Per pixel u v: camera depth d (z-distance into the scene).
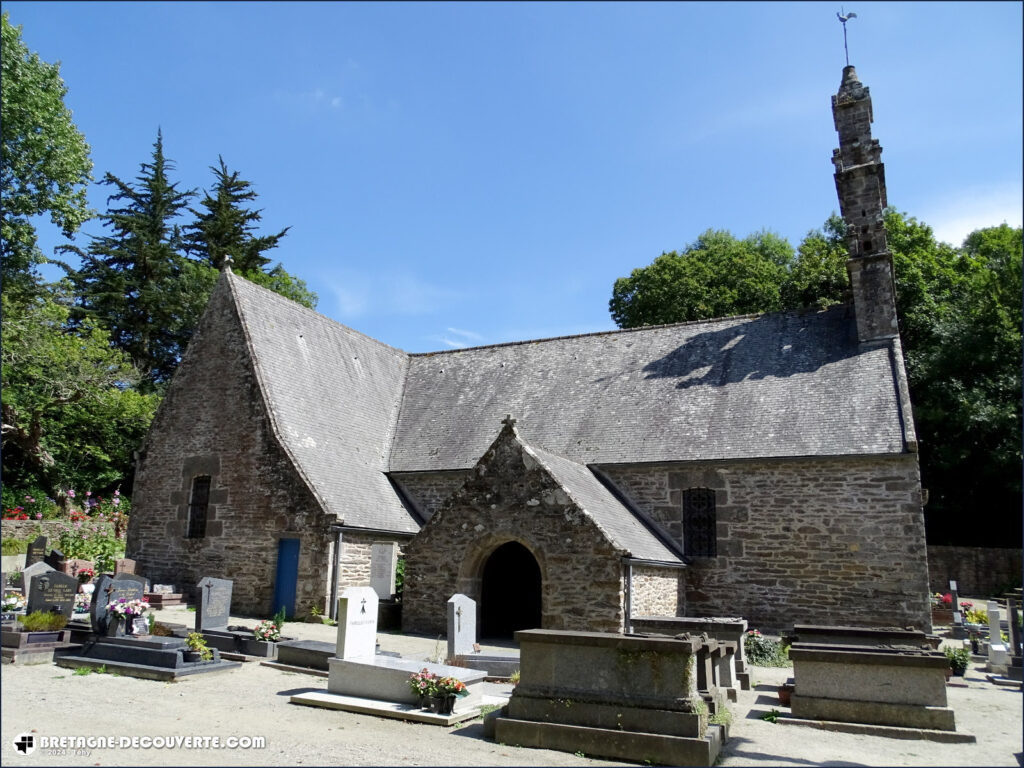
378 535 19.09
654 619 13.39
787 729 8.98
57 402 29.00
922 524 16.20
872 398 18.12
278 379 20.78
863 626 16.20
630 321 39.03
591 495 16.64
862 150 21.00
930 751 8.03
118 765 6.66
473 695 9.81
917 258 33.34
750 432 18.66
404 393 26.03
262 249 44.75
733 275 37.34
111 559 21.66
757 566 17.48
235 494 19.52
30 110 23.94
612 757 7.57
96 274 39.50
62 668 11.41
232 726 8.34
